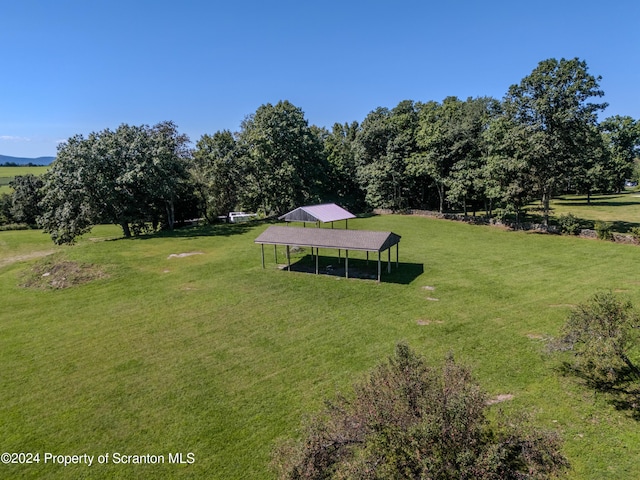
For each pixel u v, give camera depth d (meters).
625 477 9.55
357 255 33.31
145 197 44.31
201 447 11.39
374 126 57.12
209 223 58.56
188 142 56.09
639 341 14.23
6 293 26.52
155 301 23.70
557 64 36.22
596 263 27.66
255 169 52.72
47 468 10.81
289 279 27.12
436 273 27.25
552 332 17.28
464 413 7.40
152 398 13.88
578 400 12.54
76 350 17.75
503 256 30.98
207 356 16.77
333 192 64.00
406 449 6.95
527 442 7.77
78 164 39.25
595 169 59.03
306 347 17.20
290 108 52.50
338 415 8.66
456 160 47.84
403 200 56.72
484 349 16.17
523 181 40.16
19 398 14.14
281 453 8.79
